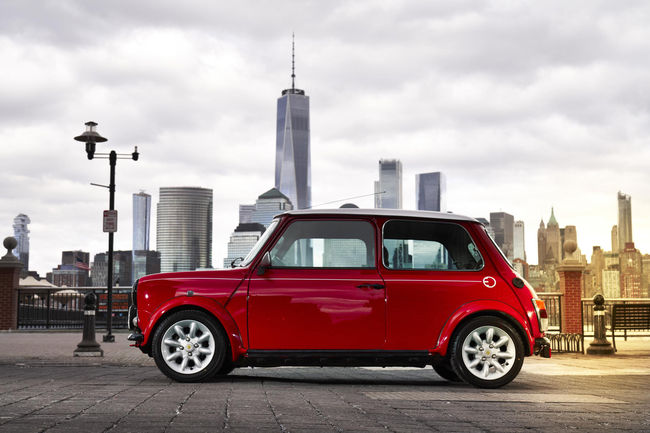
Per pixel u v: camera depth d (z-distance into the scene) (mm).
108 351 13867
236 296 7492
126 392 6195
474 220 7961
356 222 7781
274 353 7445
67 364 11055
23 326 22109
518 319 7621
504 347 7605
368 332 7512
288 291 7516
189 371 7402
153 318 7469
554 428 4512
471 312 7559
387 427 4438
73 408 4996
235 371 9531
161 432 4020
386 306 7535
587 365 10789
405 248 7750
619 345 15656
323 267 7645
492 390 7188
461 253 7824
